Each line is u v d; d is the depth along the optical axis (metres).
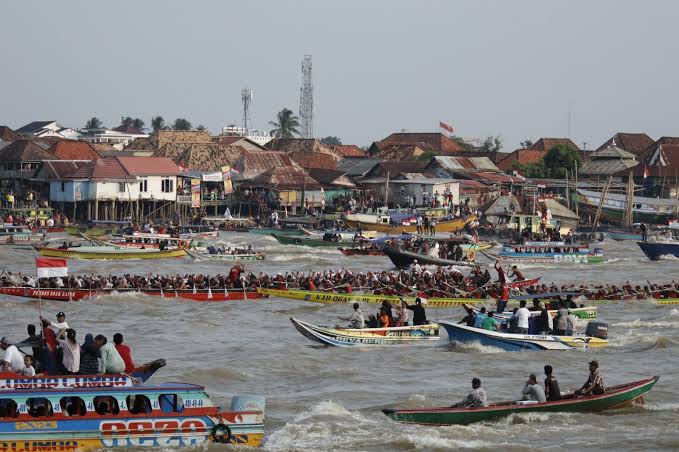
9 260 151.62
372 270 145.00
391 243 156.75
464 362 75.38
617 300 108.88
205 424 49.78
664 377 71.06
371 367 73.69
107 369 49.16
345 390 66.50
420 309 83.38
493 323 80.00
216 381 69.44
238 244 179.75
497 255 166.62
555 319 81.44
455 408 56.84
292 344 83.12
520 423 57.50
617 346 82.06
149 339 85.62
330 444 52.81
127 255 154.88
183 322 94.12
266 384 68.88
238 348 81.00
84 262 149.38
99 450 48.16
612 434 55.81
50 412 47.53
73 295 104.81
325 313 101.44
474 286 109.19
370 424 56.62
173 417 49.25
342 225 199.75
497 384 68.62
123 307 102.38
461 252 155.88
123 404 48.56
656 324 94.00
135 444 48.72
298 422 56.84
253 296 108.38
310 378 70.69
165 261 153.62
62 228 194.12
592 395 59.28
